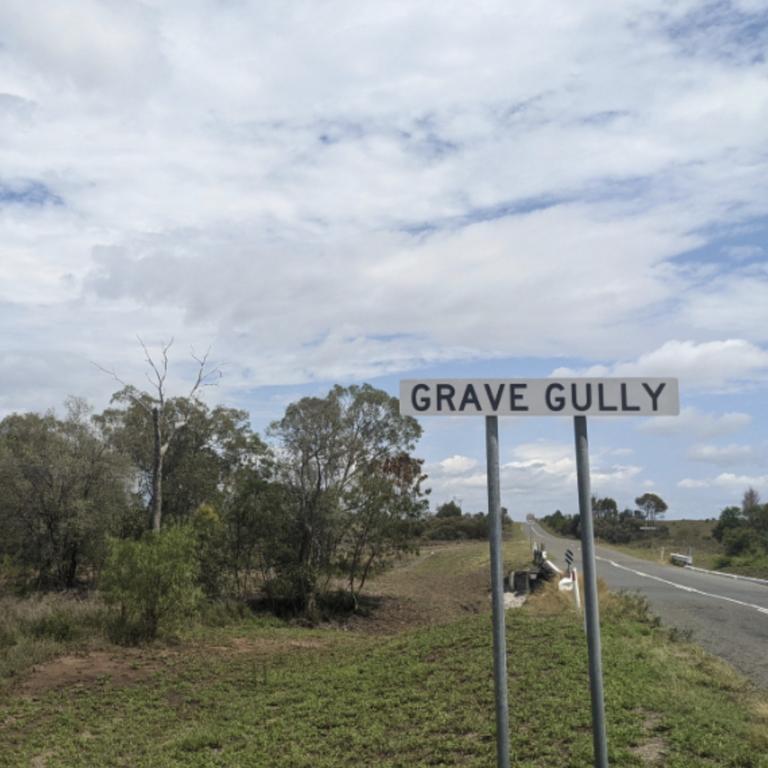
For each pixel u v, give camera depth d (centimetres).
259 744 1051
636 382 524
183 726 1248
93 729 1280
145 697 1488
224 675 1655
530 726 918
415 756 893
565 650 1272
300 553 3372
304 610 3247
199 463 4375
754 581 3369
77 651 1989
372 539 3497
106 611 2305
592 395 521
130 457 4081
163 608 2180
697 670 1168
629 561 4762
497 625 501
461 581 4459
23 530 3528
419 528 3672
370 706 1141
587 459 517
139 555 2178
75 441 3700
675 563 4925
